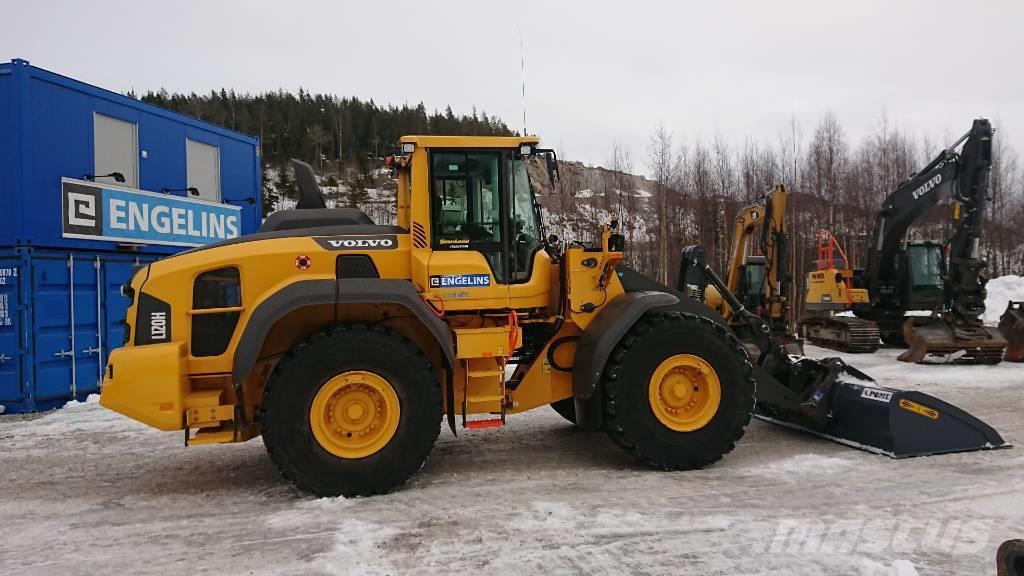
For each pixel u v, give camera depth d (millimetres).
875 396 4902
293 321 4227
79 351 8250
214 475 4672
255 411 4230
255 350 3840
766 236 10297
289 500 4055
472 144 4570
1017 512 3557
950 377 8719
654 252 24406
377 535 3336
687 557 3002
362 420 4062
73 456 5293
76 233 8250
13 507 4008
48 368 7883
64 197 8117
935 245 12414
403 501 3895
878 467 4461
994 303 16875
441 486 4199
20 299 7672
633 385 4438
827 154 26656
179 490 4316
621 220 24031
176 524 3637
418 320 4453
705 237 24188
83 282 8344
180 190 10039
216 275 4160
